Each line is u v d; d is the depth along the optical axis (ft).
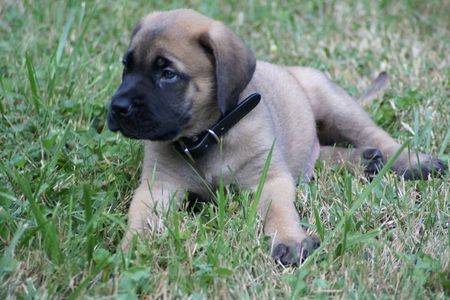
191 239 19.39
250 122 21.47
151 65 19.98
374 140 25.89
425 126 25.73
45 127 25.41
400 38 35.06
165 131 20.11
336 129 26.76
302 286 17.25
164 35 20.04
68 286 17.20
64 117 26.43
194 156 21.44
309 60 33.01
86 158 23.54
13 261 17.52
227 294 17.20
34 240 18.71
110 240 19.52
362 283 17.62
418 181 22.90
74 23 34.68
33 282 17.37
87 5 36.06
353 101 26.94
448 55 33.19
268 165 19.72
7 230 19.10
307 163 24.90
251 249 18.79
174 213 19.67
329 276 18.12
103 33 34.06
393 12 37.96
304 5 38.63
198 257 18.57
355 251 18.97
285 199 20.77
